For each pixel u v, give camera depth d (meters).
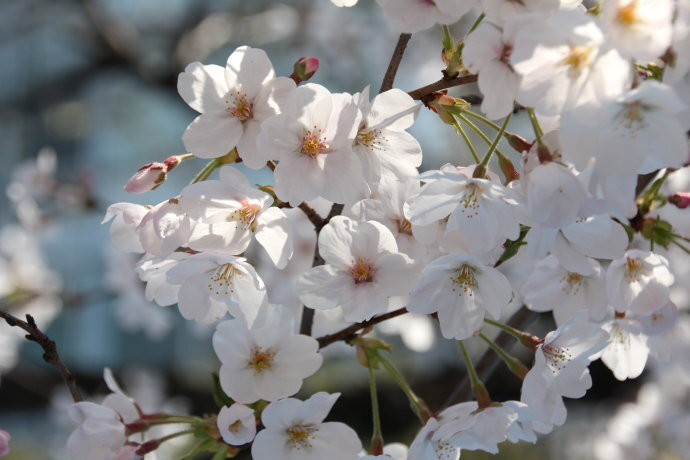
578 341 0.56
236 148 0.56
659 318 0.58
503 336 0.66
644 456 0.91
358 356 0.58
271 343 0.55
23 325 0.57
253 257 0.80
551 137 0.54
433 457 0.56
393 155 0.56
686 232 0.64
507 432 0.55
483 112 0.53
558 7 0.53
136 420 0.59
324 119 0.54
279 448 0.55
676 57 0.52
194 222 0.55
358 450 0.55
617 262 0.57
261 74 0.55
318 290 0.55
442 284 0.55
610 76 0.51
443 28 0.55
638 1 0.51
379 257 0.55
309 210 0.58
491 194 0.54
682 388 0.94
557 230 0.55
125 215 0.56
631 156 0.51
